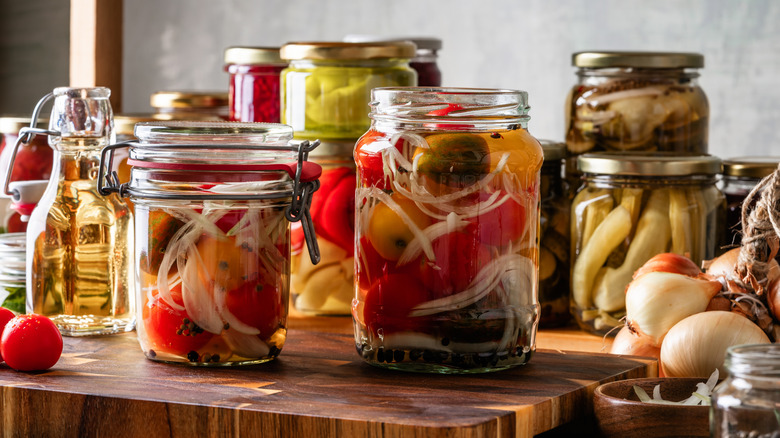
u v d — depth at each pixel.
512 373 0.90
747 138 1.89
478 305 0.86
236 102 1.42
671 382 0.85
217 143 0.90
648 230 1.16
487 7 2.11
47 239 1.04
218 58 2.37
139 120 1.32
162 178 0.89
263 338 0.92
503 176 0.86
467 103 0.86
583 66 1.32
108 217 1.05
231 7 2.35
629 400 0.79
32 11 2.50
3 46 2.54
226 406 0.77
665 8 1.93
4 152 1.46
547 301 1.25
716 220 1.20
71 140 1.04
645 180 1.16
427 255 0.86
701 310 0.99
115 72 1.67
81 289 1.05
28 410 0.83
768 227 0.98
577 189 1.35
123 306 1.07
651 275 1.02
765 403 0.66
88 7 1.63
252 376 0.88
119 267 1.07
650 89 1.30
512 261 0.88
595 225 1.18
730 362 0.68
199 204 0.89
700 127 1.32
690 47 1.92
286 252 0.94
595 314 1.19
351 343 1.03
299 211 0.92
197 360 0.90
